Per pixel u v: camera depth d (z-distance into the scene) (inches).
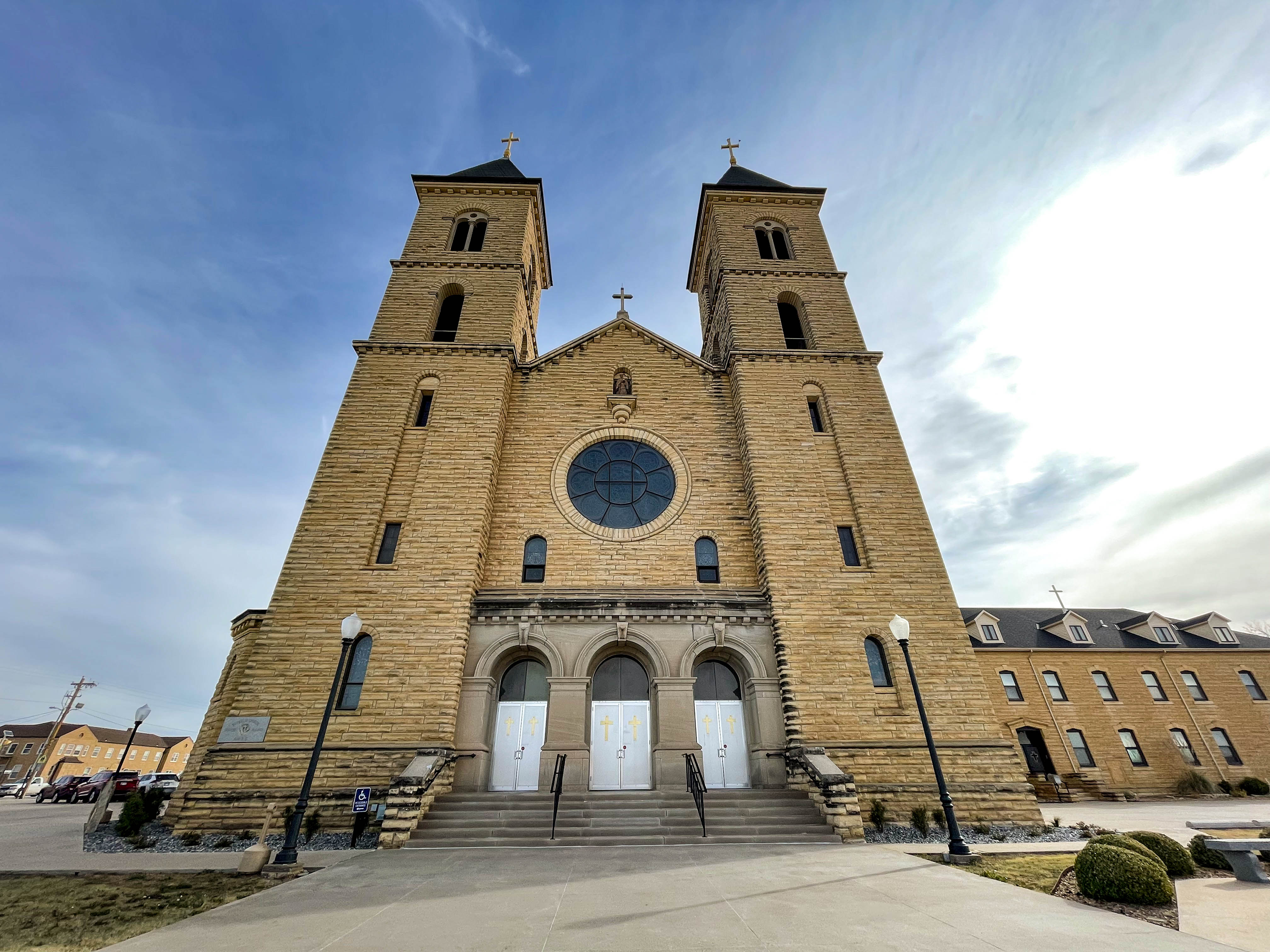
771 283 1013.8
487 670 683.4
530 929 281.9
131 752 4205.2
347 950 255.8
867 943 259.8
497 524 797.2
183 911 329.7
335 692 506.0
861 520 783.7
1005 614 1592.0
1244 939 263.3
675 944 258.2
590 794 597.9
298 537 719.7
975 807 618.8
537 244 1183.6
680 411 910.4
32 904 346.0
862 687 676.7
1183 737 1330.0
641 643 710.5
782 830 546.0
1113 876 328.5
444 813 563.8
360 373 857.5
